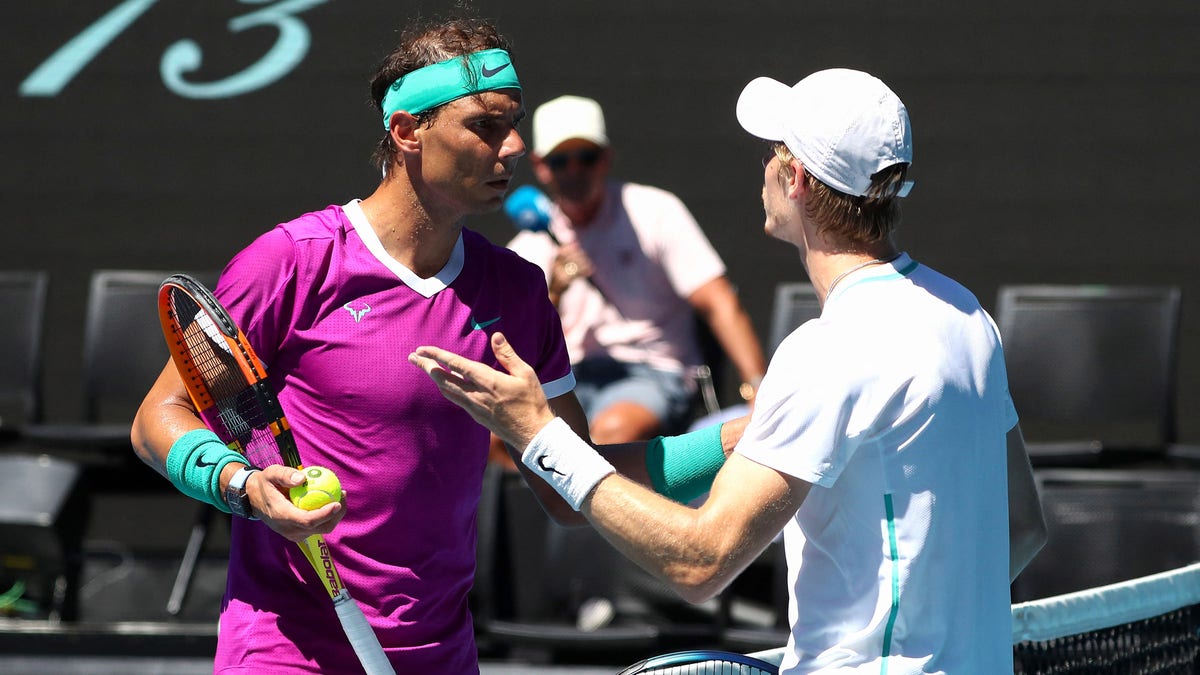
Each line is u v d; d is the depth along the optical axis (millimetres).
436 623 8547
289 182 23547
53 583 19797
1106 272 22938
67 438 20188
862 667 7406
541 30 23391
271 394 7910
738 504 7297
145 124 23609
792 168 7867
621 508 7457
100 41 23609
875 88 7688
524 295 8883
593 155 19609
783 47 23281
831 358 7328
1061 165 22984
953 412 7434
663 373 19938
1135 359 19969
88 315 21906
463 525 8695
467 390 7703
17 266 23547
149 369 21219
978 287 23062
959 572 7477
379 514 8320
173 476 8047
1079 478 17344
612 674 16562
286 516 7496
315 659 8305
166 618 20766
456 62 8156
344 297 8352
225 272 8461
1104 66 22969
